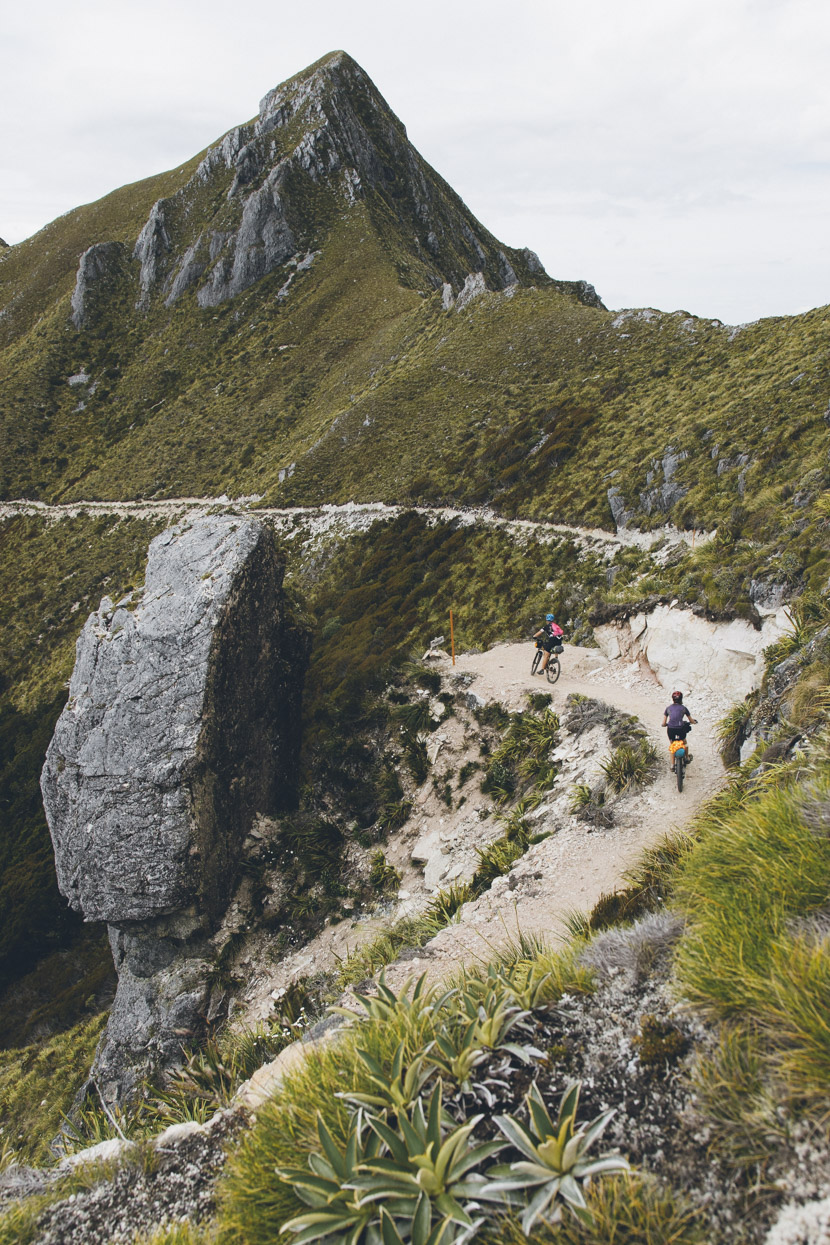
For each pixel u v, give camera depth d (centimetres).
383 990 498
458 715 2042
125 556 7006
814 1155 282
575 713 1642
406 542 4488
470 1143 354
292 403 8719
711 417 3192
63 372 11519
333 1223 311
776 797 498
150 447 9106
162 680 2092
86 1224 432
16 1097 2230
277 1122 397
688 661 1647
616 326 5400
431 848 1711
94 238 14512
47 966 3158
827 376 2819
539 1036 419
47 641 6444
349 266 11400
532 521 3722
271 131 13925
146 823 1947
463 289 7712
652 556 2741
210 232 12425
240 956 1900
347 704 2452
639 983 432
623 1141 331
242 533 2430
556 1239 286
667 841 739
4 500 8888
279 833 2145
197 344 11244
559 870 987
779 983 336
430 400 6019
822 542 1441
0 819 4434
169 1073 823
